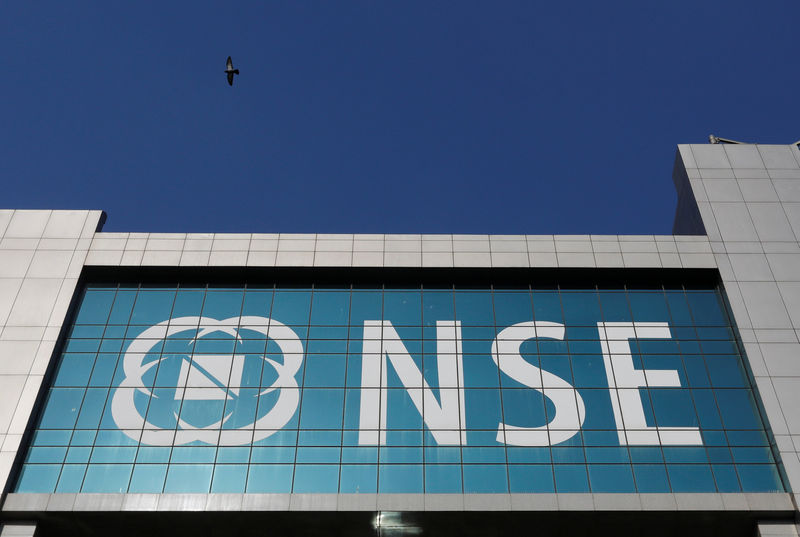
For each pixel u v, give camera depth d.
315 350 40.31
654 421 37.78
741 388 38.91
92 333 40.69
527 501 34.59
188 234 44.28
